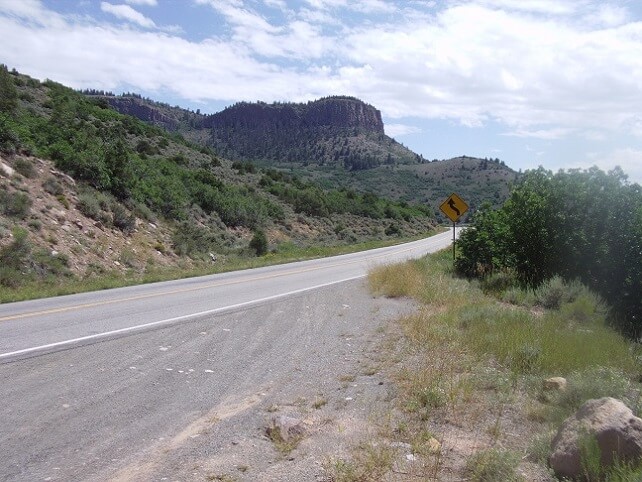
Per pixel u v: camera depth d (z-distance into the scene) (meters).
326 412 5.54
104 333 9.08
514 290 15.44
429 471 4.18
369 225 69.31
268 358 7.71
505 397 5.97
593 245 16.17
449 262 24.92
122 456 4.45
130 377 6.60
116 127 49.06
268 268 24.89
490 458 4.25
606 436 4.08
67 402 5.68
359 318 11.05
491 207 22.02
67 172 26.83
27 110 35.22
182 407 5.64
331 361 7.58
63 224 22.48
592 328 11.43
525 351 7.46
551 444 4.55
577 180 17.25
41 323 9.98
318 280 18.94
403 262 23.45
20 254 18.23
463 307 11.37
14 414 5.31
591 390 5.83
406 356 7.69
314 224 56.81
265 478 4.09
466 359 7.38
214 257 30.31
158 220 30.88
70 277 19.12
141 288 16.27
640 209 15.45
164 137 62.09
